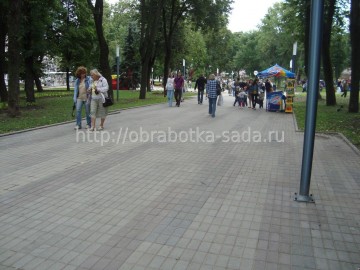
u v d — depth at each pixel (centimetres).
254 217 500
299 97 3600
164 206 538
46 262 382
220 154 881
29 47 2164
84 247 415
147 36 2731
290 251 408
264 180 670
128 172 712
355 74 1766
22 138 1056
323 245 423
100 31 2120
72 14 3897
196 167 756
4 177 672
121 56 4809
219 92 2334
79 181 653
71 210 521
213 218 496
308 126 554
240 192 602
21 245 418
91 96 1193
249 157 853
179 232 453
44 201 554
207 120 1523
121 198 569
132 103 2269
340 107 2062
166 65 3338
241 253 403
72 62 4216
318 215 510
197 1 3269
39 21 2177
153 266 376
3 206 533
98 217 497
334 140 1081
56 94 3391
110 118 1532
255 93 2147
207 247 416
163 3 2783
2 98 2283
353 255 401
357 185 643
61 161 792
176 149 930
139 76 4578
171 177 682
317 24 537
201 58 6184
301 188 570
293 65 2617
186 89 4503
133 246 418
